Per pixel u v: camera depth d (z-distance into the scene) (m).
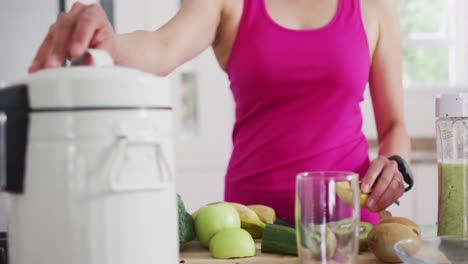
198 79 2.45
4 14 1.97
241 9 1.09
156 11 2.38
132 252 0.54
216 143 2.49
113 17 2.35
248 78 1.10
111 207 0.52
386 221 0.80
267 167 1.11
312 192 0.60
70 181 0.52
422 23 2.66
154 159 0.55
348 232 0.60
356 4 1.13
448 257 0.63
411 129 2.62
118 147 0.52
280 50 1.08
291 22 1.11
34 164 0.52
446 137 0.79
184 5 1.07
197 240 0.85
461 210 0.78
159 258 0.56
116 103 0.52
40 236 0.53
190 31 1.01
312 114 1.10
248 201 1.13
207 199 2.51
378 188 0.79
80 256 0.52
